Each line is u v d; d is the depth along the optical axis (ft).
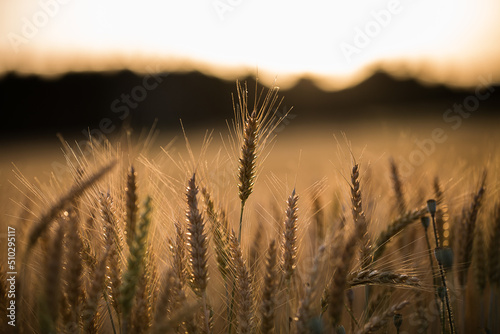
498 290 10.21
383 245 8.76
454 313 9.87
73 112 114.32
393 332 9.13
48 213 6.35
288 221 7.75
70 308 6.29
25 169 26.96
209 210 8.43
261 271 8.66
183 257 7.64
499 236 9.72
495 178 10.51
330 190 10.91
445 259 7.36
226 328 8.13
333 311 5.49
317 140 73.36
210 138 8.89
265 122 8.48
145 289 6.77
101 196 7.91
